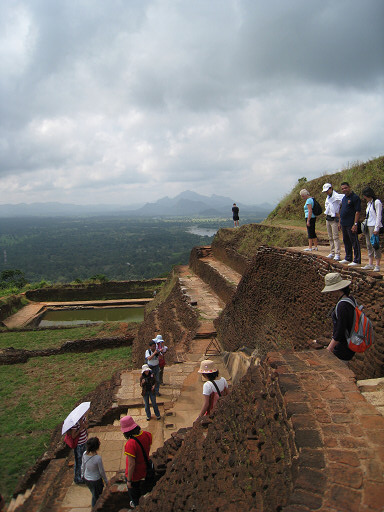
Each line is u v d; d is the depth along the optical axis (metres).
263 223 28.08
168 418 9.85
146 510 5.18
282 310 12.02
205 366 6.83
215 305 21.33
